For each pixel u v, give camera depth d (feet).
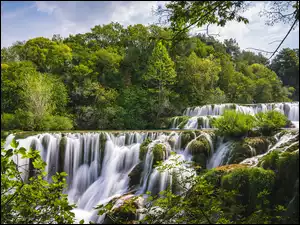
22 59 110.11
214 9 10.89
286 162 22.11
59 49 105.50
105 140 47.09
